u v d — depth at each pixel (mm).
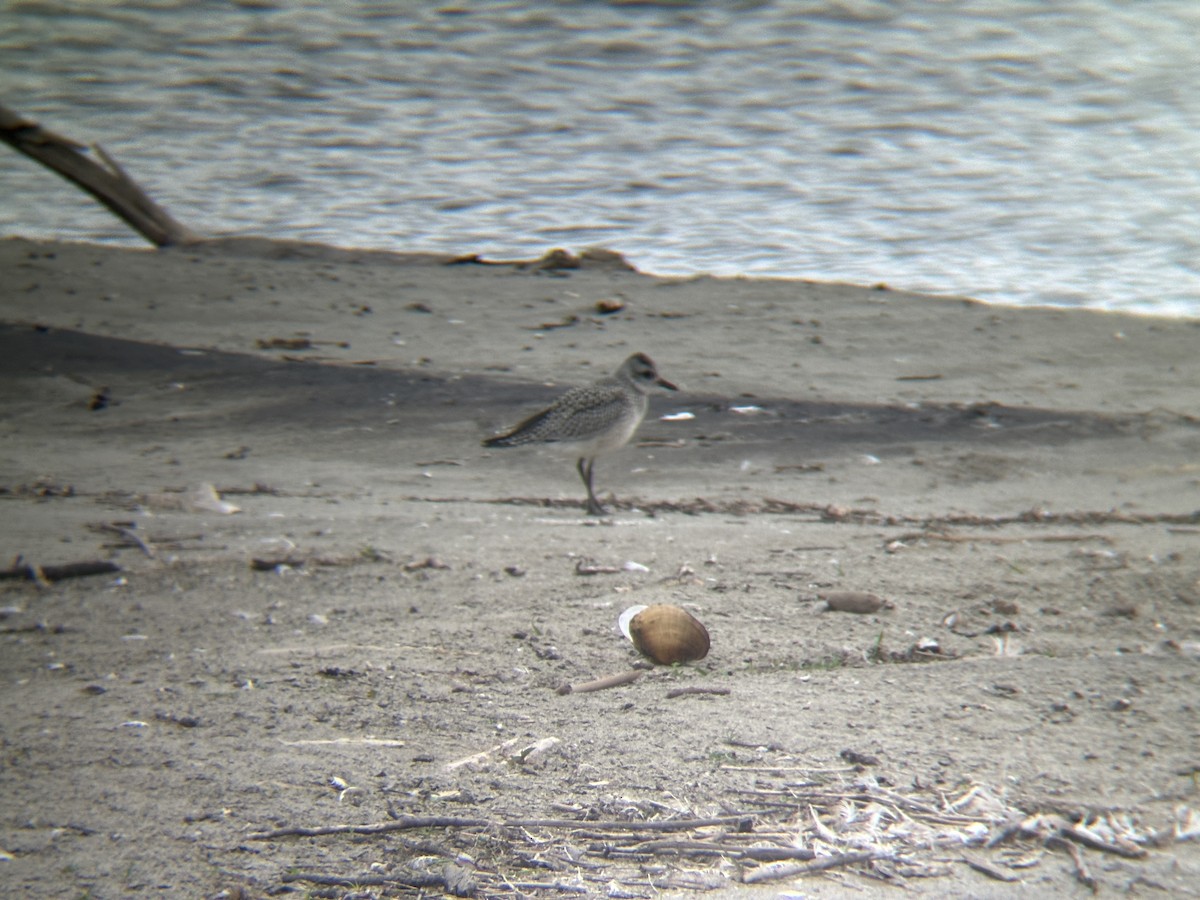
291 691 7996
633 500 13281
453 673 8367
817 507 13000
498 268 24078
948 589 10219
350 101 41281
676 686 8188
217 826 6285
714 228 29406
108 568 10414
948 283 25016
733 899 5801
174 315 19703
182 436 15062
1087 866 6105
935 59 48219
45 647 8789
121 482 13375
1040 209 30828
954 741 7301
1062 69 47000
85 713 7590
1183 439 15328
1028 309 21312
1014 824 6371
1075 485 13812
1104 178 33844
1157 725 7547
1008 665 8547
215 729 7410
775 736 7344
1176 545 11562
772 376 17453
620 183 33219
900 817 6457
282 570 10531
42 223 28703
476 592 10016
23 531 11430
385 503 12922
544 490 13758
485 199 31562
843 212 30750
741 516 12719
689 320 20172
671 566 10734
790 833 6293
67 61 45062
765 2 56562
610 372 17406
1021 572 10672
